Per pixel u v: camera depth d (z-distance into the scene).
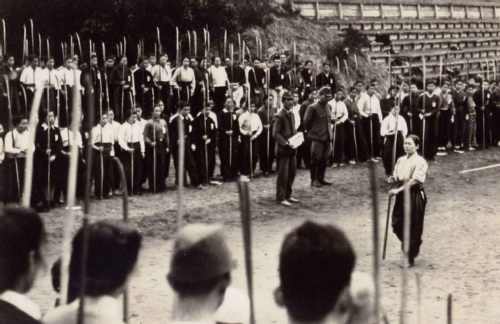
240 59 25.91
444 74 37.41
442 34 45.50
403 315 3.31
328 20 39.94
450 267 12.70
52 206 17.16
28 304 3.23
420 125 24.08
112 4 27.69
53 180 17.11
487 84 28.20
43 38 28.44
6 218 3.18
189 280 2.93
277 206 17.55
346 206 17.78
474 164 24.02
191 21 29.23
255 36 32.69
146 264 12.62
